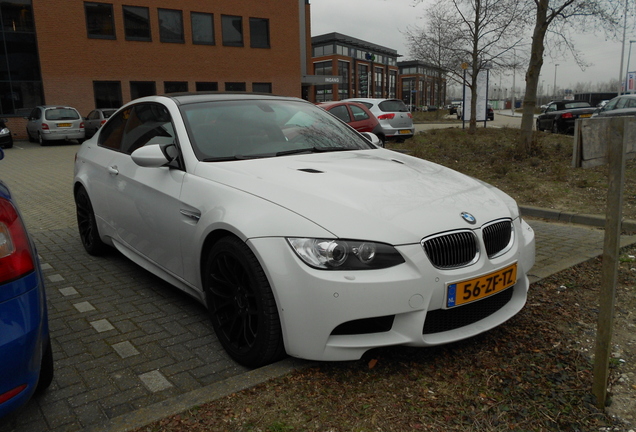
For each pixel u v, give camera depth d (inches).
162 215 131.0
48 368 92.4
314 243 93.4
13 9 879.1
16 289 71.3
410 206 102.3
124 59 983.6
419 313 94.4
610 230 85.6
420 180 118.7
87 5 936.3
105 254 192.1
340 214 96.9
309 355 95.1
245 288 104.4
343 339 94.9
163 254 134.6
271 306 97.7
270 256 96.0
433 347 112.0
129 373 105.1
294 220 97.3
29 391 72.9
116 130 177.2
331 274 91.6
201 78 1084.5
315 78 1342.3
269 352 100.1
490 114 1306.6
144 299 147.6
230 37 1116.5
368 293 90.6
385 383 97.5
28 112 911.0
